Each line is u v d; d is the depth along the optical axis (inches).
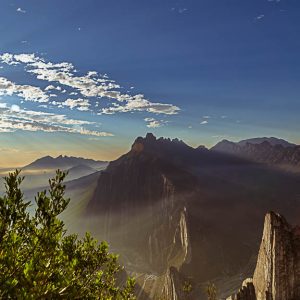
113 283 800.9
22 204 586.2
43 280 530.0
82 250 719.1
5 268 520.1
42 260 563.8
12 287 478.9
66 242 695.7
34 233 585.9
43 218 592.7
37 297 499.5
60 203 617.6
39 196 598.5
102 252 736.3
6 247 537.6
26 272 502.3
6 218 555.8
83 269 697.6
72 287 585.3
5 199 565.0
